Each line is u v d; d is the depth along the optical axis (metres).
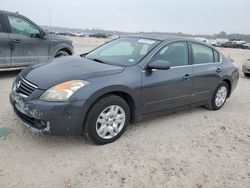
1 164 3.20
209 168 3.49
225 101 6.14
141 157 3.59
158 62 4.05
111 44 5.04
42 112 3.32
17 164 3.23
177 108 4.81
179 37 4.90
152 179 3.15
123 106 3.89
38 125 3.47
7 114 4.62
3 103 5.21
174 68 4.55
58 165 3.27
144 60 4.17
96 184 2.98
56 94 3.38
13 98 3.76
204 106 5.85
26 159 3.34
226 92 5.92
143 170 3.30
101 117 3.71
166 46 4.50
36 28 7.82
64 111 3.36
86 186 2.94
